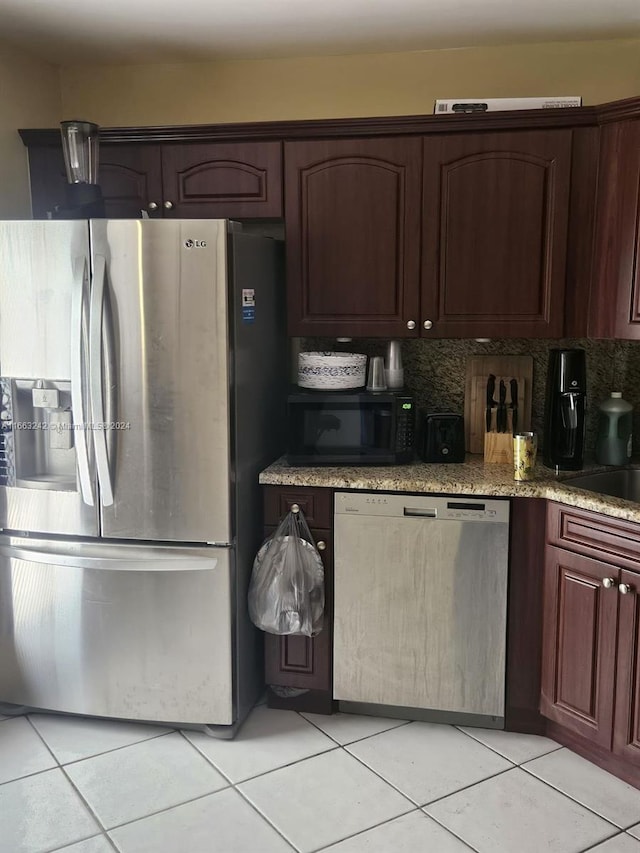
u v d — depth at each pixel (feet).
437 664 8.92
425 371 10.55
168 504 8.51
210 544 8.60
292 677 9.34
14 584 9.00
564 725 8.47
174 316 8.17
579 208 8.90
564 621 8.32
